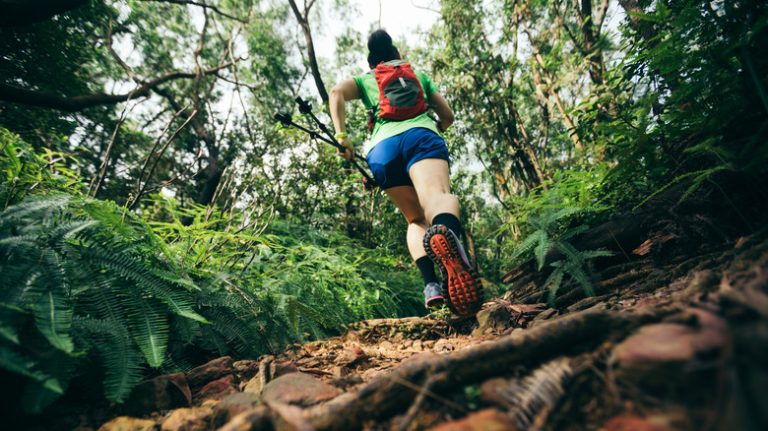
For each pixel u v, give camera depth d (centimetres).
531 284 306
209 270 264
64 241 171
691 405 75
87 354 161
